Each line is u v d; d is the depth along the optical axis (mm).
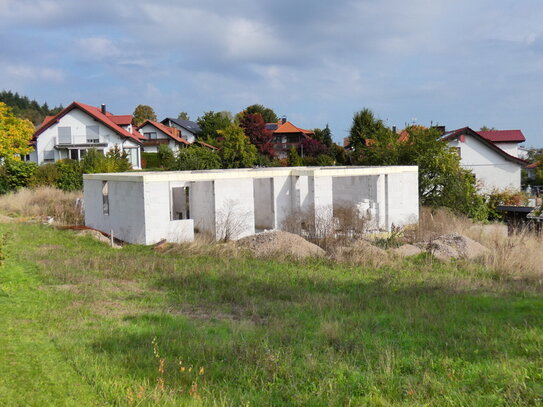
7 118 43719
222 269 13781
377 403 5680
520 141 48969
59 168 36000
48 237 18656
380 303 10367
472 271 14086
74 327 8141
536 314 9266
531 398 5688
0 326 7902
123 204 19922
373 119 52375
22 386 5672
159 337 7875
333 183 26797
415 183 23812
